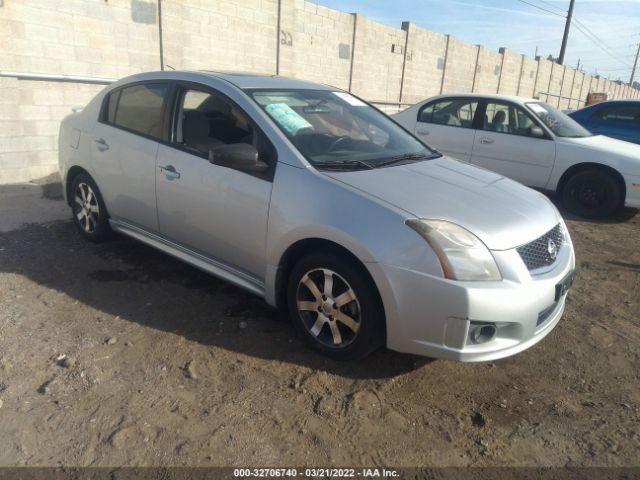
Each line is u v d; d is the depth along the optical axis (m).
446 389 3.07
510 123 7.66
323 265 3.10
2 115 6.79
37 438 2.50
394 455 2.54
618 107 9.74
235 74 4.12
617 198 6.96
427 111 8.41
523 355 3.50
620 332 3.90
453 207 3.05
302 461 2.46
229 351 3.30
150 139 4.07
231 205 3.48
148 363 3.13
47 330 3.43
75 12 7.89
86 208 4.86
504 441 2.68
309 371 3.14
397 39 16.45
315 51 13.20
